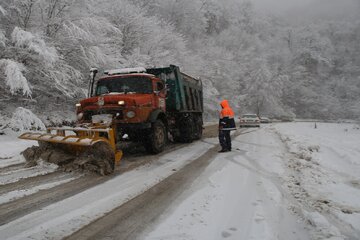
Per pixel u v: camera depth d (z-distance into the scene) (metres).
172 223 3.27
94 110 7.12
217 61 37.69
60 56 12.03
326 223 3.23
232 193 4.36
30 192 4.36
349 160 7.53
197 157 7.55
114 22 19.55
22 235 2.96
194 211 3.63
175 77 10.22
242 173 5.64
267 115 52.81
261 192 4.40
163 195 4.27
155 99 8.05
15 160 6.97
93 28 14.20
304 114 62.09
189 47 36.12
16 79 10.08
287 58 66.31
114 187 4.66
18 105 13.34
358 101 61.03
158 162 6.84
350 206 3.83
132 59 17.72
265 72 50.31
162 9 33.88
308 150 8.77
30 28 12.39
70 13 13.52
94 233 3.02
